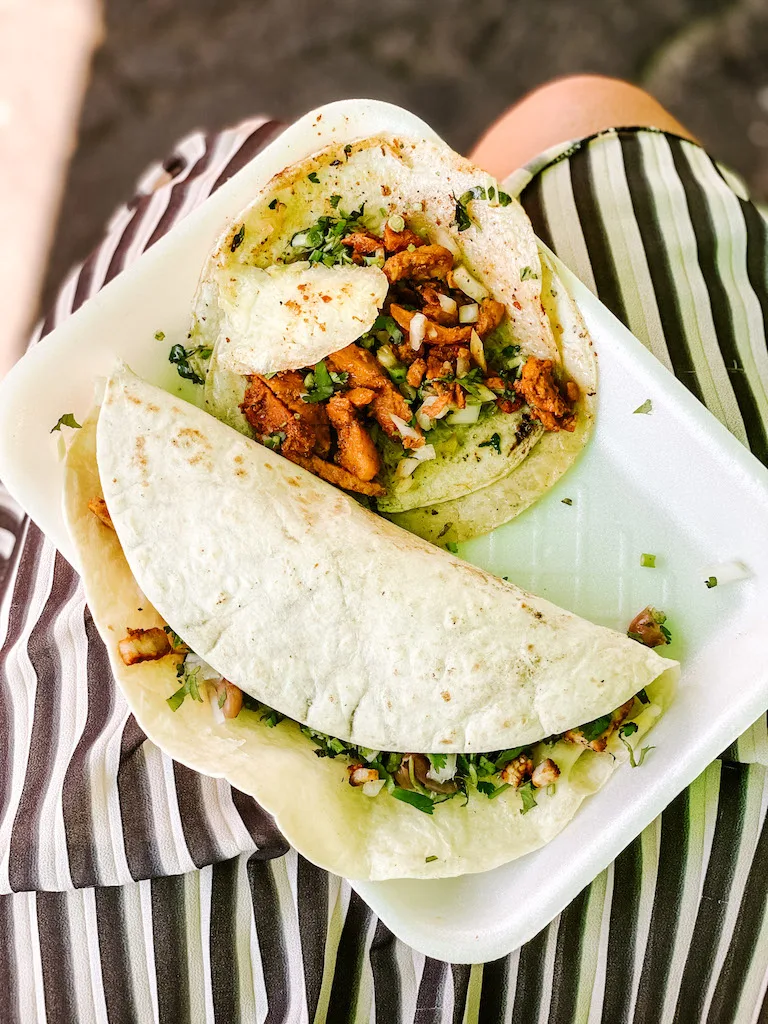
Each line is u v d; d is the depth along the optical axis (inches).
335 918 13.9
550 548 14.4
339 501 14.0
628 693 13.2
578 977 13.8
